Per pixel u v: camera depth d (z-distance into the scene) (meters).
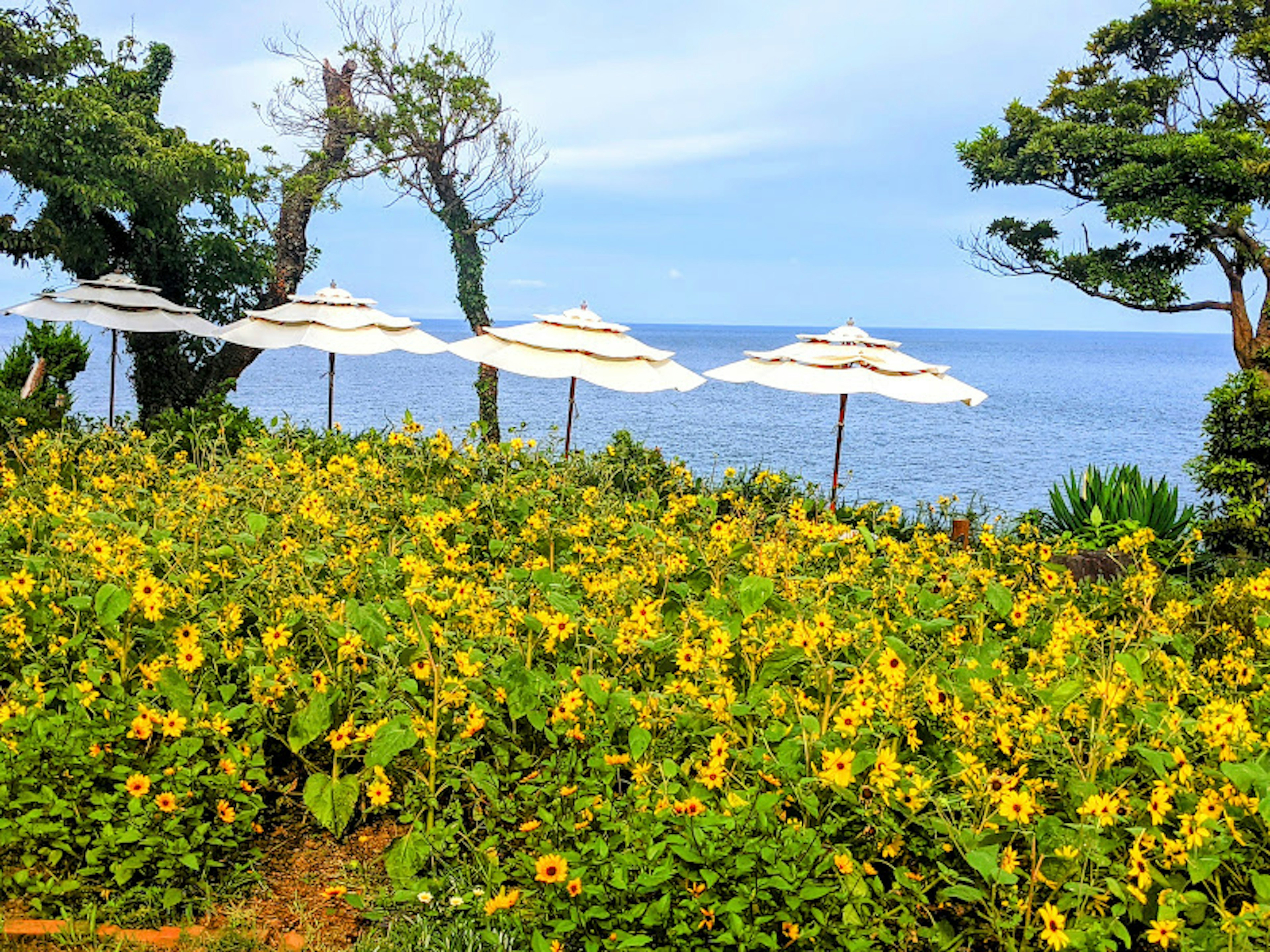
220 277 22.06
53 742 3.88
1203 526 11.60
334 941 3.63
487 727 4.35
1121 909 3.26
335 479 7.97
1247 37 17.00
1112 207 16.48
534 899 3.62
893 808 3.55
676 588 5.60
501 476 8.80
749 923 3.36
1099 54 18.64
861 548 6.71
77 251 19.59
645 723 4.02
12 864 3.81
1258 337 17.09
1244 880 3.50
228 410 12.27
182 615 4.65
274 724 4.41
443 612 4.32
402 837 4.03
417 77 21.73
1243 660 5.18
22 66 18.64
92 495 7.36
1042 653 5.16
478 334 12.85
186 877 3.84
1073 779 3.67
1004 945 3.38
